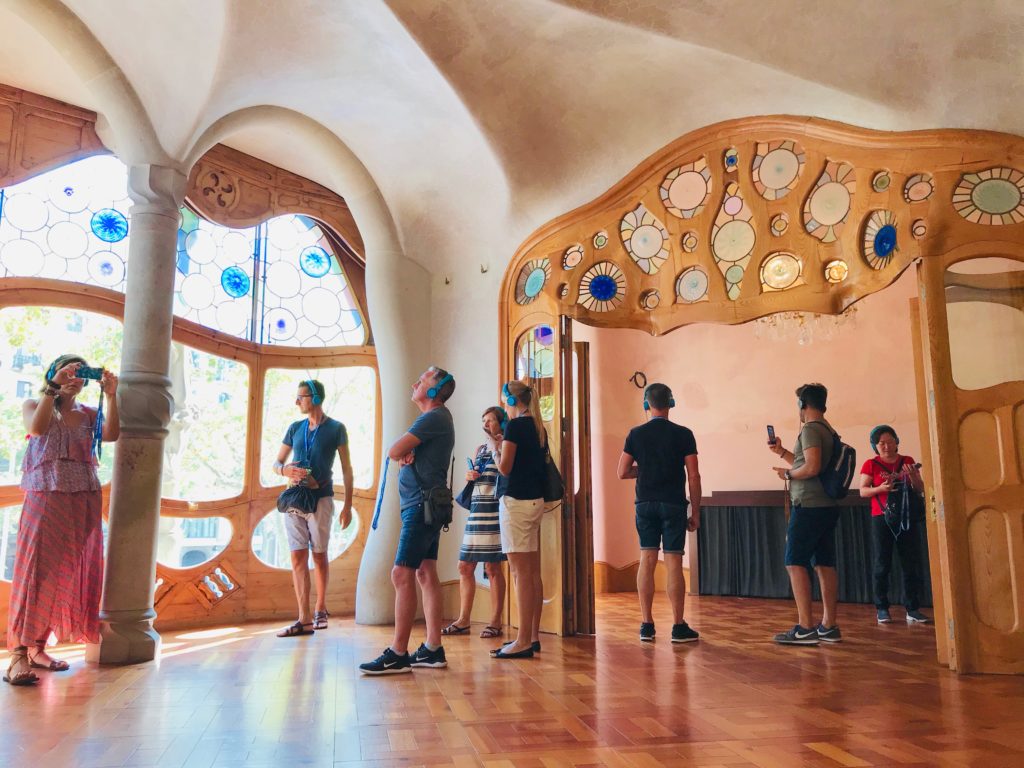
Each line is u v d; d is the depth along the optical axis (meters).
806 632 5.08
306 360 7.14
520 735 2.89
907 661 4.47
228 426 6.64
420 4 4.70
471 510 5.55
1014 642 4.08
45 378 4.29
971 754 2.62
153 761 2.58
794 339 9.01
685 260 5.71
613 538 9.25
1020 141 4.44
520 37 5.04
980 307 4.54
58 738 2.88
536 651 4.78
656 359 9.69
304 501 5.75
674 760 2.57
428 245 6.90
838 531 8.05
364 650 4.95
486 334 6.67
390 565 6.31
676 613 5.22
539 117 5.77
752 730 2.95
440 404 4.39
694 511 5.34
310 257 7.36
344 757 2.62
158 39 4.75
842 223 5.07
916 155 4.71
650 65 5.23
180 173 5.07
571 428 5.82
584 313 5.95
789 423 8.90
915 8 4.40
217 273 6.67
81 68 4.82
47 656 4.34
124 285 6.09
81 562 4.35
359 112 5.99
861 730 2.95
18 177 5.55
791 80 4.99
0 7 4.66
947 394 4.36
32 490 4.21
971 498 4.26
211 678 4.04
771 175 5.41
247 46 4.98
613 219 6.04
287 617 6.75
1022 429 4.25
